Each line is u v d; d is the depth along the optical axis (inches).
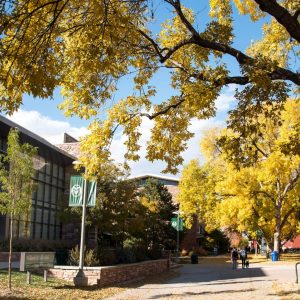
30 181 694.5
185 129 635.5
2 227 1247.5
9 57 362.9
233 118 510.3
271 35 648.4
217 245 2928.2
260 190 1744.6
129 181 1218.0
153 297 693.3
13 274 787.4
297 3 532.4
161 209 2103.8
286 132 1384.1
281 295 665.0
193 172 1925.4
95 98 533.0
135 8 455.5
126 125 585.9
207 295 711.1
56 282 780.6
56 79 381.1
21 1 372.5
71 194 843.4
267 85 436.8
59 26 426.0
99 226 1171.3
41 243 1282.0
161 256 1417.3
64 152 1515.7
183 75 577.6
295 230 2117.4
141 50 517.3
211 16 586.6
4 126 1176.8
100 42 412.8
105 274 837.8
